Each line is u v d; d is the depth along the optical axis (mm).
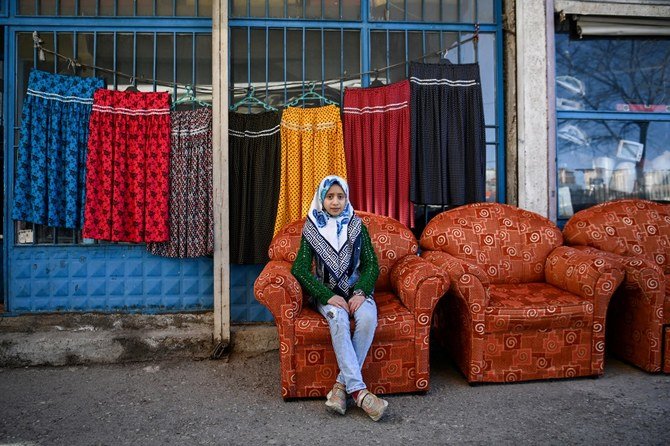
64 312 3590
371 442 2207
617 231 3393
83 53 3670
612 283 2816
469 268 2791
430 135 3637
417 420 2414
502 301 2855
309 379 2641
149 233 3480
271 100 3787
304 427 2361
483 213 3455
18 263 3568
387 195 3656
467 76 3648
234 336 3492
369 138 3639
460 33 3902
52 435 2297
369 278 2668
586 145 4168
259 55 3770
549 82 3834
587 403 2574
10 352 3256
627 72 4191
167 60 3723
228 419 2459
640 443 2164
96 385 2928
